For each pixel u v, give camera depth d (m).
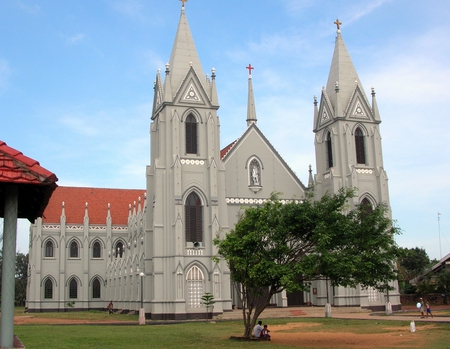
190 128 78.81
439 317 64.06
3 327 19.36
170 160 76.56
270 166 85.69
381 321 60.22
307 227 43.38
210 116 79.12
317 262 41.22
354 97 88.00
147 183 79.88
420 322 56.81
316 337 45.56
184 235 74.56
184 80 78.88
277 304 82.88
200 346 38.97
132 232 97.81
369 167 87.12
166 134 77.19
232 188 82.56
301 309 78.25
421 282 101.56
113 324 64.12
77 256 116.69
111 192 128.38
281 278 40.16
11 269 19.61
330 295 83.25
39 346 37.19
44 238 114.19
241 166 83.81
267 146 86.25
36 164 18.95
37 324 63.62
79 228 117.50
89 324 63.94
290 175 86.81
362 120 87.94
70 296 114.81
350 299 81.88
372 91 90.12
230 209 81.88
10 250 19.67
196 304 73.50
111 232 118.94
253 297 44.53
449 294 95.75
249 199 83.12
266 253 43.22
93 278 116.81
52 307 112.19
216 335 47.69
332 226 42.47
